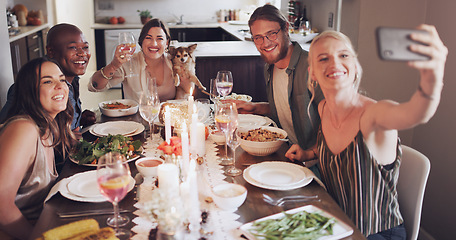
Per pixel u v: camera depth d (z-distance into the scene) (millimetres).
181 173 1549
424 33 969
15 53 5035
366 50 2715
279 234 1234
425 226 2619
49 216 1369
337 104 1589
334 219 1312
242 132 2027
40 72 1666
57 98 1711
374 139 1523
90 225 1234
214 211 1391
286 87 2311
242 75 4508
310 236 1224
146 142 2059
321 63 1559
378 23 2662
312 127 2176
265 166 1702
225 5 7852
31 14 6438
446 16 2338
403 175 1738
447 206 2412
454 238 2377
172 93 2893
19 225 1534
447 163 2389
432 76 1109
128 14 7668
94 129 2199
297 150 1835
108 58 6977
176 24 7367
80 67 2354
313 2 4582
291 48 2234
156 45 2725
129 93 2908
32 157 1615
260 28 2178
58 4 7957
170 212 1106
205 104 2186
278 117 2432
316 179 1599
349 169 1572
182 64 2822
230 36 6234
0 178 1503
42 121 1683
